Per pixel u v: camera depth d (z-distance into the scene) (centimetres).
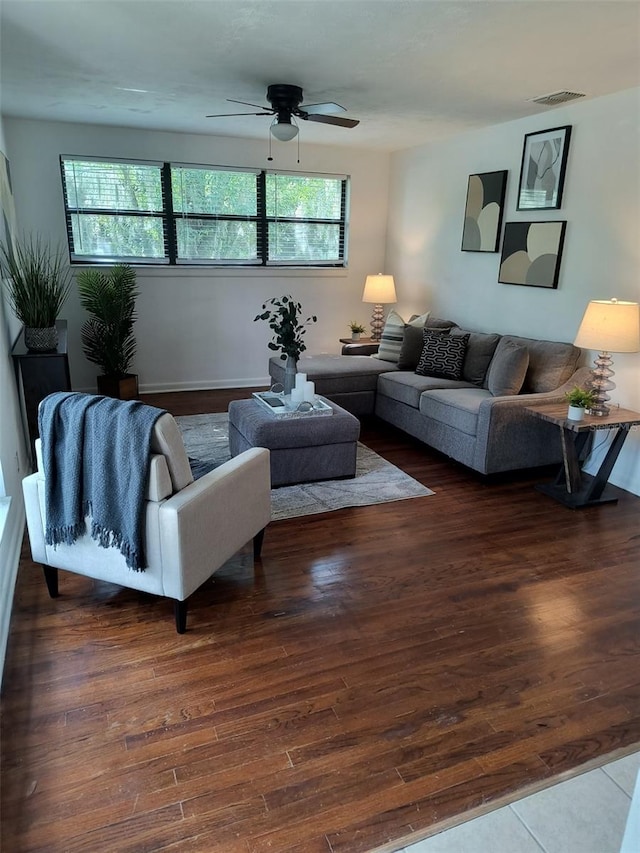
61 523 222
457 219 527
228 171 562
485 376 452
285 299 391
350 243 634
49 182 506
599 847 149
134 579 222
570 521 331
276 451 358
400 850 146
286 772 167
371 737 180
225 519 238
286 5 237
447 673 208
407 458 430
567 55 292
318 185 607
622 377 376
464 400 399
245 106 421
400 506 347
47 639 222
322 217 619
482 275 500
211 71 332
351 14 245
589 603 253
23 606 243
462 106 403
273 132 365
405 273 619
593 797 162
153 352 578
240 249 590
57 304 368
